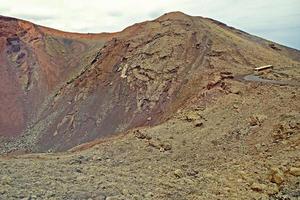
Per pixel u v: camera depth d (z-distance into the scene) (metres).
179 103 53.12
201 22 78.38
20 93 87.62
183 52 66.06
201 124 36.78
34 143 68.06
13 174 20.34
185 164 29.03
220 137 33.69
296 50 92.88
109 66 72.19
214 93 45.03
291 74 58.00
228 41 72.06
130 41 73.38
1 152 66.25
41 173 21.36
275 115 35.06
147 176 24.31
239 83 46.59
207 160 29.92
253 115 35.75
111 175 23.09
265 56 70.69
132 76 65.44
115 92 65.56
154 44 69.12
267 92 42.16
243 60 65.62
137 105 60.00
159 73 62.25
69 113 68.75
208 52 65.50
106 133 59.22
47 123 72.00
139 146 32.88
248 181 24.45
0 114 81.00
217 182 24.16
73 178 20.84
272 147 30.14
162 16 79.38
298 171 24.52
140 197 18.80
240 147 31.55
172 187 21.89
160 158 30.53
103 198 17.67
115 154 31.11
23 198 16.44
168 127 37.22
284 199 21.64
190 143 33.28
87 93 70.31
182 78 59.97
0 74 90.06
